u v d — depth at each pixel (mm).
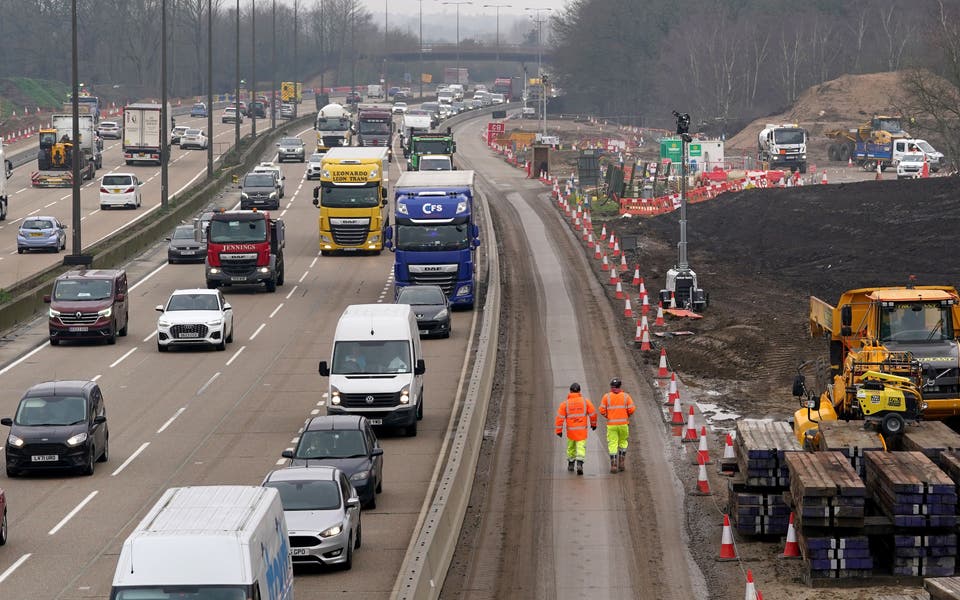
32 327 106688
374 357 73000
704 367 89000
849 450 51281
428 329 99875
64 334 98000
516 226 162625
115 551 52500
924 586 44594
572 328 103625
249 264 119562
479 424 72500
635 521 57531
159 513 36688
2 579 49031
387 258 141500
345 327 74062
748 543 53938
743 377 86562
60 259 135500
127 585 34281
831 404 59281
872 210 138750
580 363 91562
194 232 130750
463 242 110875
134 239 145125
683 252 107938
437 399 81125
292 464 58469
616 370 89188
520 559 52781
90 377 88062
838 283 111250
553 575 50812
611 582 49875
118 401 81125
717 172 194000
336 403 71500
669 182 192750
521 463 67688
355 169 139750
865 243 127125
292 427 74250
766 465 53312
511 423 76000
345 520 50000
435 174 120438
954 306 59250
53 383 67625
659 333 100250
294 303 116250
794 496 49875
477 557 53188
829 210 142625
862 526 47312
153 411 78500
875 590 47188
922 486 46531
